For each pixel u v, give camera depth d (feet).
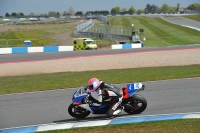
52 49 231.91
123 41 290.76
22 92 83.76
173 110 60.18
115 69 130.72
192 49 206.28
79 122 54.34
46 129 51.83
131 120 53.31
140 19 592.19
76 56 188.03
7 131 51.83
